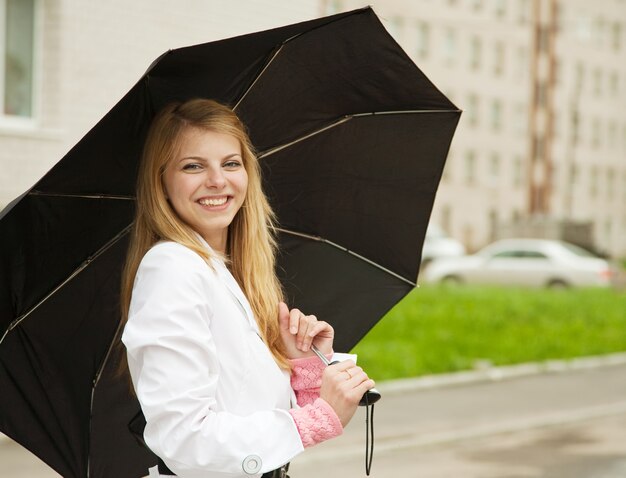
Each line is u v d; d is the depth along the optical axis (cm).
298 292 262
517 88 5381
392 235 266
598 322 1738
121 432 242
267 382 198
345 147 254
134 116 206
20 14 1112
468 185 5144
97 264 228
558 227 3716
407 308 1791
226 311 193
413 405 970
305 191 257
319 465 707
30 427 230
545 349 1367
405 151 258
